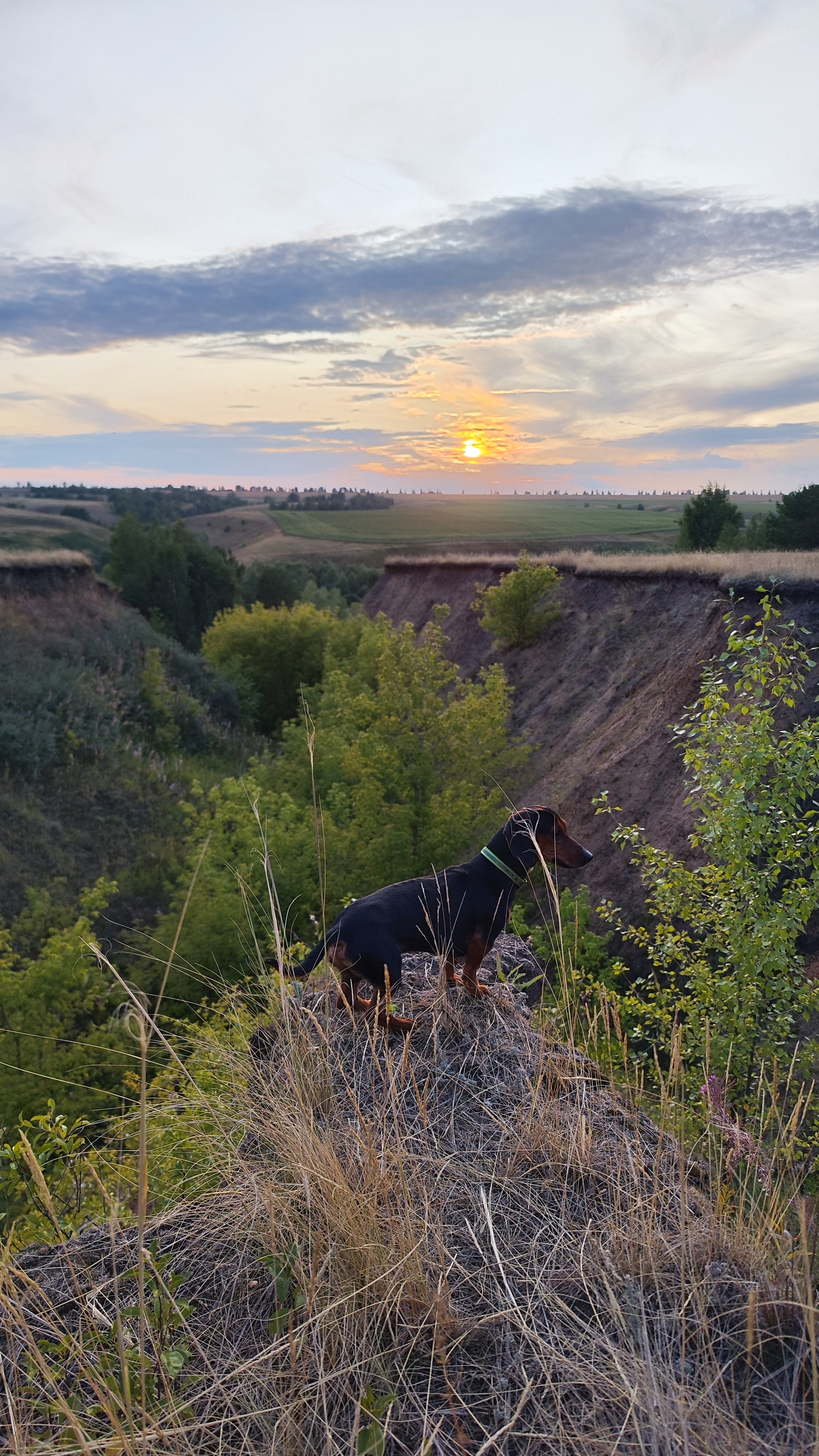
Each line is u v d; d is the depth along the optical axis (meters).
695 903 6.55
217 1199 2.95
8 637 24.02
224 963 11.59
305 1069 3.36
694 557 19.72
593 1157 3.09
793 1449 1.99
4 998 9.96
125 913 17.42
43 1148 3.70
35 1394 2.28
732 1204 3.05
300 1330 2.29
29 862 17.84
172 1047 3.26
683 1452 1.94
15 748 20.20
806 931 8.40
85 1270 2.75
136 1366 2.30
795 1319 2.36
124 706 24.80
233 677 31.38
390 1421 2.10
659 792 12.83
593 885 12.28
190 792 22.30
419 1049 3.73
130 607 31.50
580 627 21.70
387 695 14.30
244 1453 2.05
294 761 18.98
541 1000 4.45
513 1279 2.55
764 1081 4.60
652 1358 2.24
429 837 13.62
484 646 27.14
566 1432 2.05
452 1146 3.16
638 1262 2.58
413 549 112.19
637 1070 4.97
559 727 18.83
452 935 3.84
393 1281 2.41
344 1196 2.61
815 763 5.75
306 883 12.75
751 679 6.36
